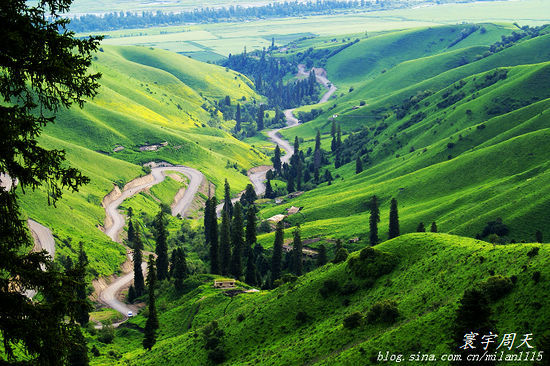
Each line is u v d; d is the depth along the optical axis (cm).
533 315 6169
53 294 2470
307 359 8125
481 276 7788
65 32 2675
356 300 9656
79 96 2762
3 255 2380
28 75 2659
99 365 11419
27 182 2538
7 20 2434
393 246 10556
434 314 7312
